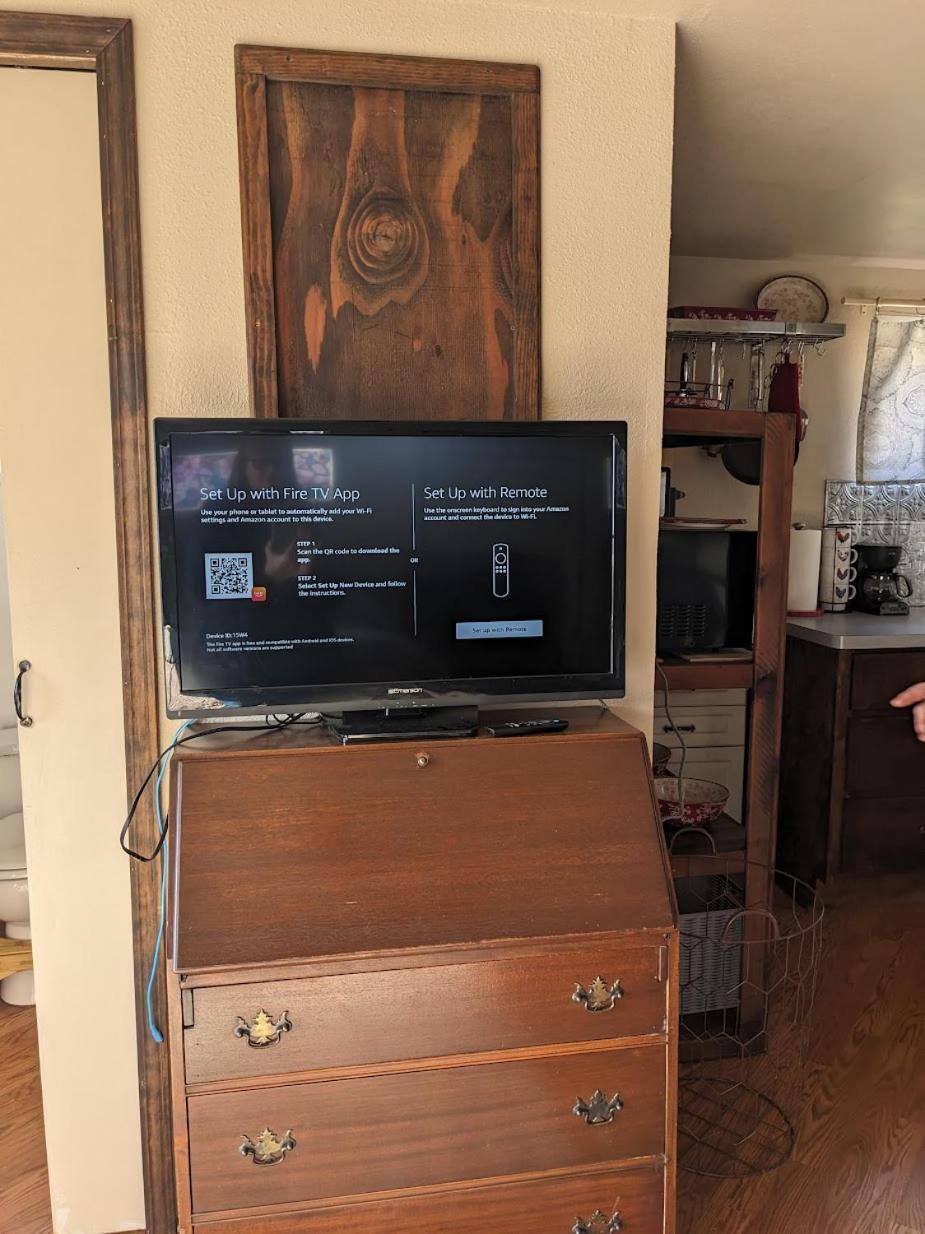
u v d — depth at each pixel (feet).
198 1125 4.21
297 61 5.06
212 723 5.33
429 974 4.31
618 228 5.54
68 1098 5.59
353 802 4.49
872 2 5.10
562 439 4.96
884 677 9.54
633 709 5.86
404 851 4.42
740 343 10.12
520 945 4.32
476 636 4.99
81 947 5.51
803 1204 5.72
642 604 5.81
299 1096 4.27
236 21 5.02
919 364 11.40
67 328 5.14
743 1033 7.30
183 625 4.70
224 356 5.20
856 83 6.17
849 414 11.47
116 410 5.10
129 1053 5.61
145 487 5.15
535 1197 4.54
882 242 10.21
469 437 4.87
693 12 5.29
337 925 4.21
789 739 10.53
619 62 5.41
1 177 5.00
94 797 5.44
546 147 5.42
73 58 4.89
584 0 5.20
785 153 7.47
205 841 4.33
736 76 6.07
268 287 5.15
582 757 4.79
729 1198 5.77
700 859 7.18
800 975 8.27
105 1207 5.69
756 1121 6.50
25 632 5.29
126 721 5.28
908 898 10.21
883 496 11.72
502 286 5.44
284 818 4.42
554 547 5.02
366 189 5.26
